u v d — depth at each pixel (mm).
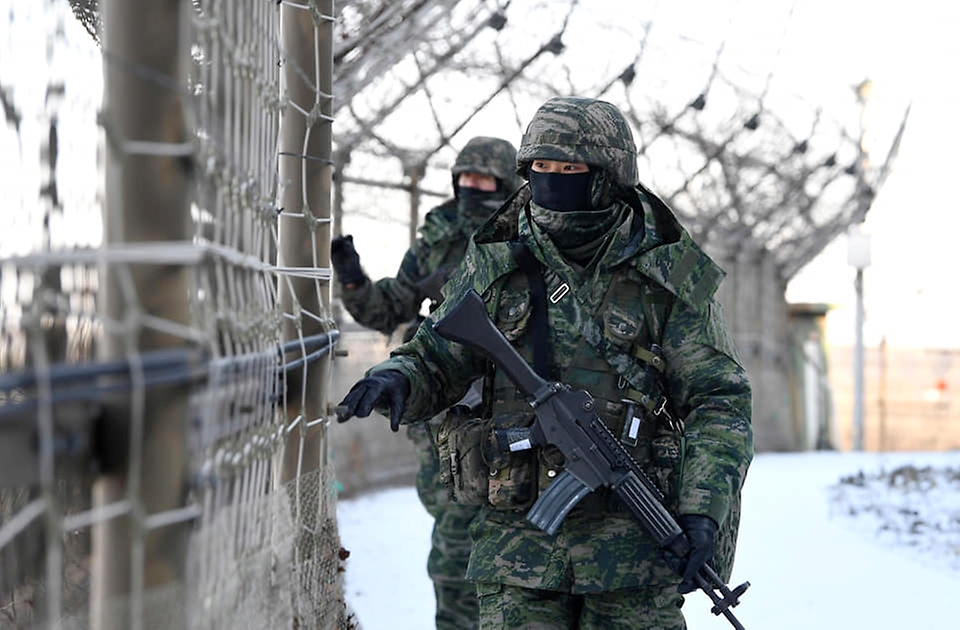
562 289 3973
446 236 6750
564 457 3865
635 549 3846
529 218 4105
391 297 6938
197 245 2059
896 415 31562
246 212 2652
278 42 3352
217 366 2201
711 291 3984
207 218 2305
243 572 2523
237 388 2420
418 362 4066
